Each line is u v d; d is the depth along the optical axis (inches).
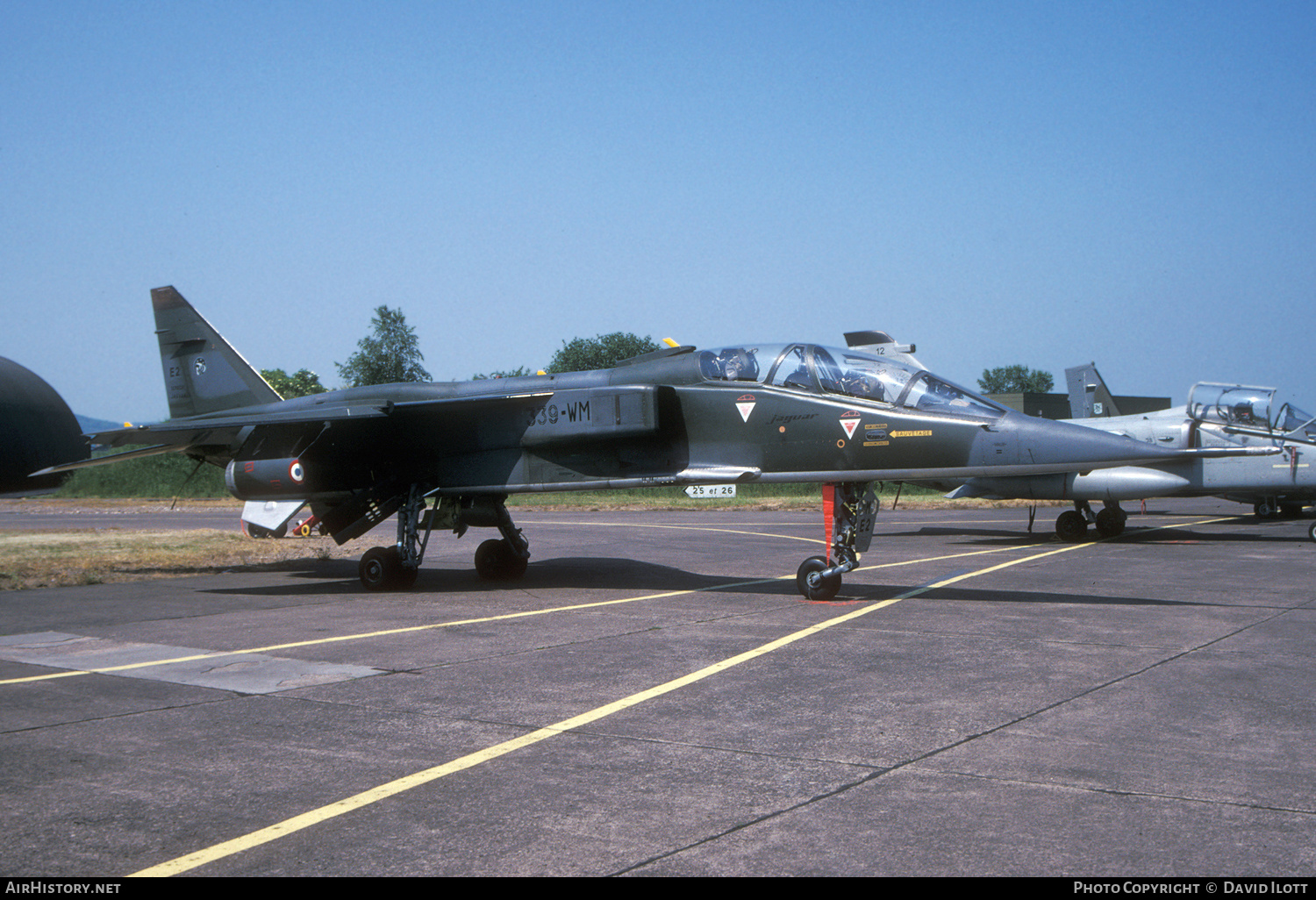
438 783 183.5
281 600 471.2
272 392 642.2
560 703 247.1
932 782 182.2
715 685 266.4
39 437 591.5
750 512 1289.4
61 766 194.9
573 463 490.6
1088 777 184.1
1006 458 397.4
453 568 638.5
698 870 142.3
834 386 438.3
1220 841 152.5
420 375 2704.2
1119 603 423.5
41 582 541.6
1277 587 477.1
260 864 145.6
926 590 473.1
